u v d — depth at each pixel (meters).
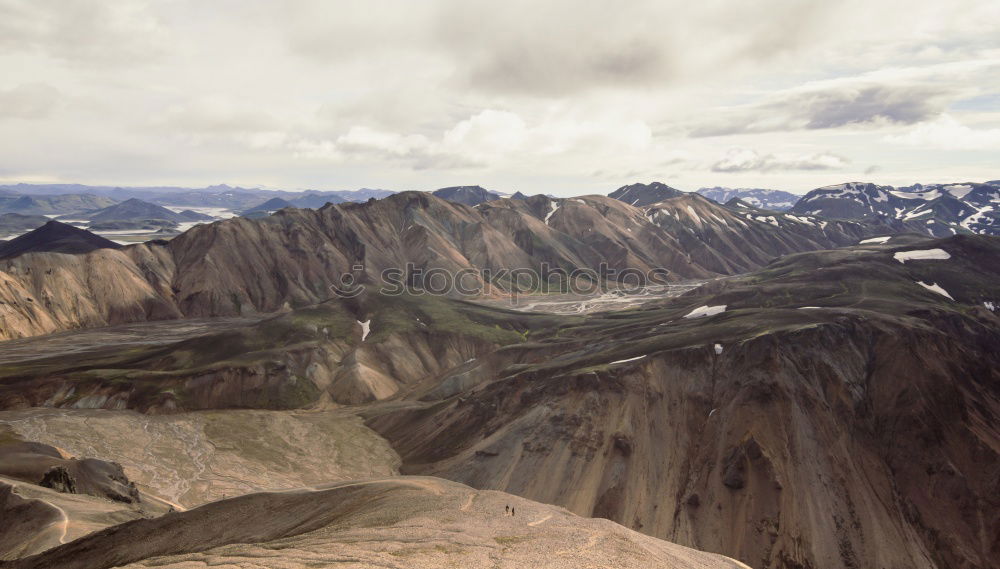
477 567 36.31
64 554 49.75
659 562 40.62
